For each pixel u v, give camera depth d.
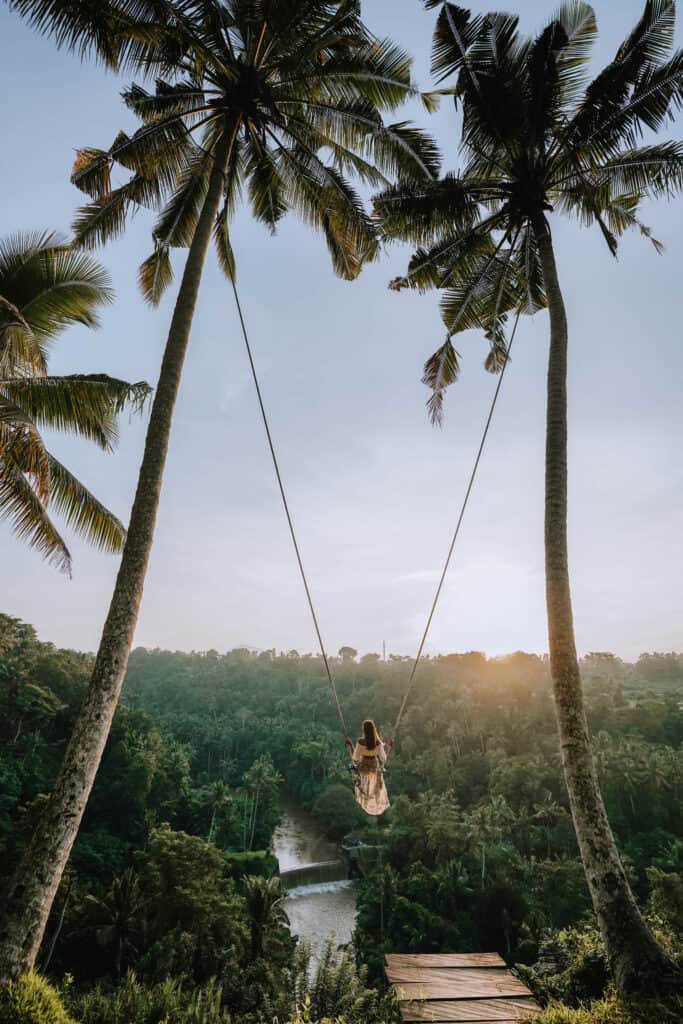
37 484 9.52
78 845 44.88
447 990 6.66
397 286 13.12
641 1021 5.64
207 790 81.06
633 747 71.38
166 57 9.09
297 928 47.00
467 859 50.28
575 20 10.67
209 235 9.04
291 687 157.75
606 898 6.94
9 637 65.81
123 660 6.57
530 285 12.44
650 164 10.34
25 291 11.68
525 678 122.81
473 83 9.65
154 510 7.37
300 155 11.08
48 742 58.69
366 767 8.07
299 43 9.59
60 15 7.82
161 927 31.05
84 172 10.41
